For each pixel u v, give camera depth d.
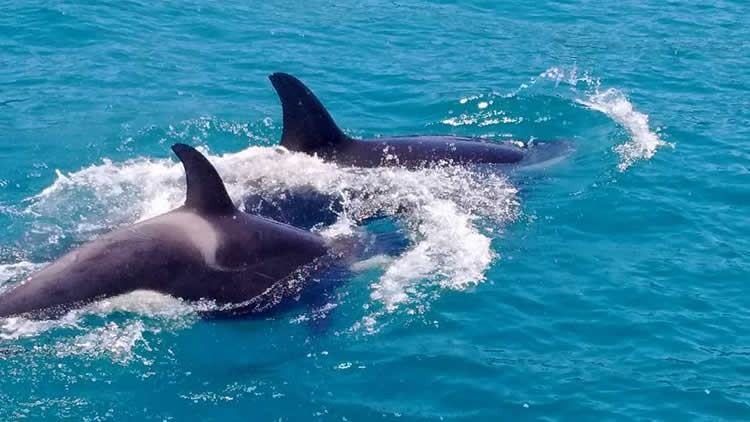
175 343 12.88
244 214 14.48
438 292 14.31
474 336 13.40
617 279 14.85
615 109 21.52
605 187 17.70
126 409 11.77
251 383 12.33
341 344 13.12
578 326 13.73
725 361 13.00
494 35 26.91
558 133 20.42
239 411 11.86
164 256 13.53
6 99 20.80
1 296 12.90
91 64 22.86
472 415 11.92
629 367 12.86
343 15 27.81
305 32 26.11
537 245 15.75
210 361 12.66
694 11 30.00
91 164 18.23
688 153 19.36
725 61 25.38
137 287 13.30
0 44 23.67
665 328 13.71
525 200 17.16
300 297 13.93
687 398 12.27
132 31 25.05
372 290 14.25
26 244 15.05
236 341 13.05
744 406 12.15
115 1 26.77
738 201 17.47
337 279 14.38
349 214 16.53
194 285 13.56
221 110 20.92
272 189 16.86
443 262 15.08
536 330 13.59
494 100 21.83
